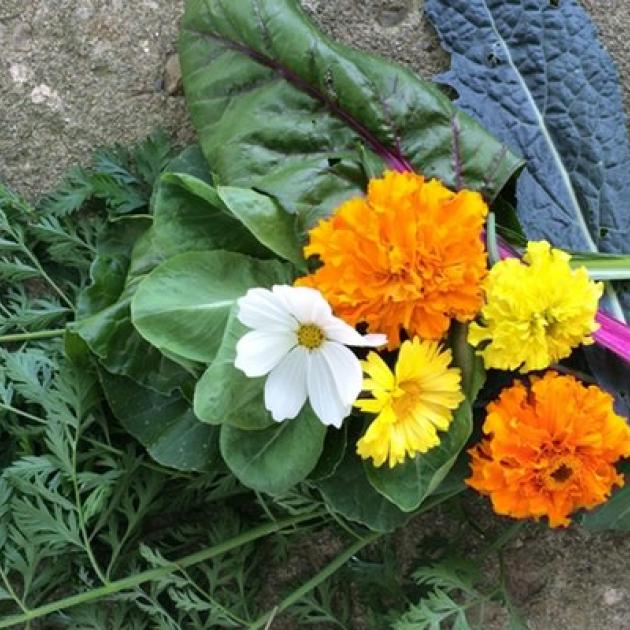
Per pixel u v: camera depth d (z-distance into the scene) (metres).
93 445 0.76
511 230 0.75
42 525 0.73
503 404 0.70
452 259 0.68
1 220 0.76
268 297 0.68
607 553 0.80
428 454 0.71
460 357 0.71
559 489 0.70
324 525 0.80
